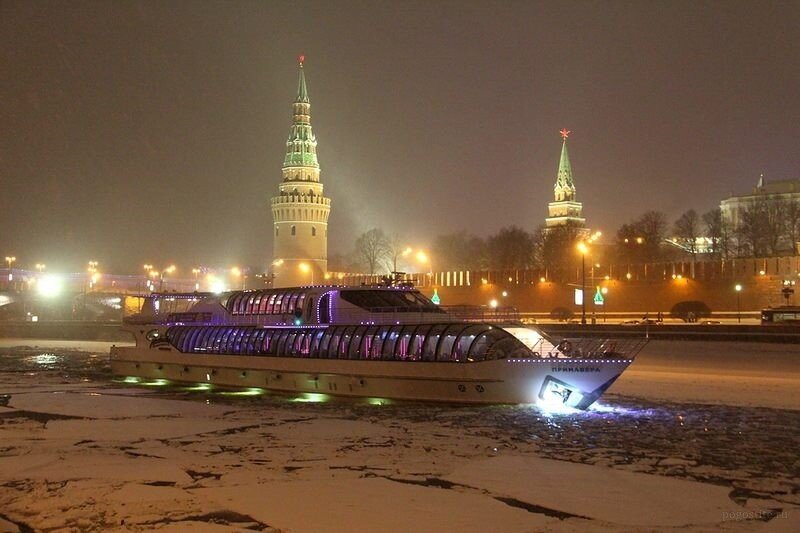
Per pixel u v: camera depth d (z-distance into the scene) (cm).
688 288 10388
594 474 2506
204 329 5609
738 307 9906
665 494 2242
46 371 6962
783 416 3756
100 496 2212
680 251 16162
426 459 2756
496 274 12344
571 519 1994
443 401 4075
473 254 18675
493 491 2284
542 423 3519
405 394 4231
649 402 4244
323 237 16612
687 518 2000
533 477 2461
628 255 14500
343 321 4750
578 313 11188
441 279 13150
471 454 2855
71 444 3116
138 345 6144
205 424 3625
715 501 2164
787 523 1953
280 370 4900
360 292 4812
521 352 4003
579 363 3894
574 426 3450
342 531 1895
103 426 3581
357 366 4444
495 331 4078
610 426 3456
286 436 3262
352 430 3391
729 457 2795
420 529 1906
